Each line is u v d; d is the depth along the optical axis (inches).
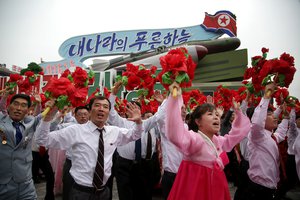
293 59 121.8
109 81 464.4
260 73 122.2
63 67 890.7
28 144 131.6
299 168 180.1
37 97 142.5
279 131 176.6
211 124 99.9
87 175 118.9
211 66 662.5
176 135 87.4
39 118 134.6
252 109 158.6
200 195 90.7
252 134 140.6
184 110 145.0
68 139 122.3
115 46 882.1
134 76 157.9
